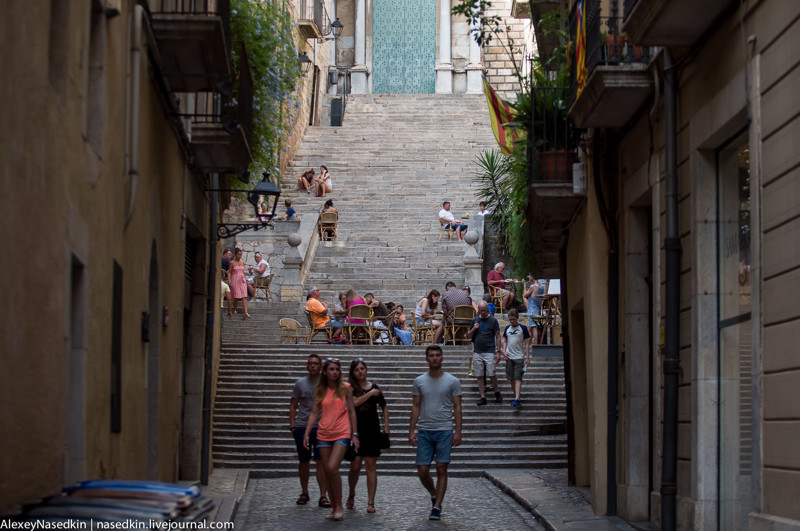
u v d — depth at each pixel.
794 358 9.34
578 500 17.22
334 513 15.57
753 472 10.23
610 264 16.23
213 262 20.36
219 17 13.98
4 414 7.27
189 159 17.23
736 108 10.80
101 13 10.83
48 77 8.63
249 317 33.81
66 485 9.16
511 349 25.62
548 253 22.50
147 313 13.56
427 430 16.08
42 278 8.28
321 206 44.22
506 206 39.50
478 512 16.73
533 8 21.69
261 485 20.58
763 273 10.09
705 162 12.23
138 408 13.09
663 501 12.73
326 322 32.38
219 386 26.12
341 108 60.16
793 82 9.45
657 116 13.77
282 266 38.66
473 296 36.75
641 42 12.30
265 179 20.14
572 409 19.44
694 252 12.27
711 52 11.73
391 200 44.88
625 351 15.53
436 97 58.84
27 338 7.86
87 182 10.02
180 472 19.55
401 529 14.88
